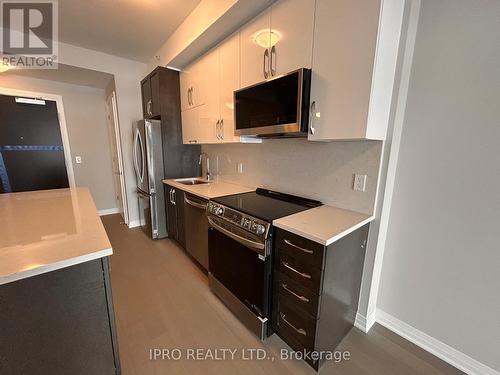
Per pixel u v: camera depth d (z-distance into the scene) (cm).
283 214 146
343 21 115
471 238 122
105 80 346
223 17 169
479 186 117
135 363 133
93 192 411
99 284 94
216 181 290
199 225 218
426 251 139
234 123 185
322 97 129
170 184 275
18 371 83
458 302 130
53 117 354
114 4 199
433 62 125
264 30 158
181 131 306
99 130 403
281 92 142
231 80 195
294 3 136
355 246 139
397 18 118
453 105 121
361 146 147
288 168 196
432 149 130
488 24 107
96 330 96
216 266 185
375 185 142
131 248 282
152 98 304
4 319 79
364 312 158
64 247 91
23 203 165
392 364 135
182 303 184
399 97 129
